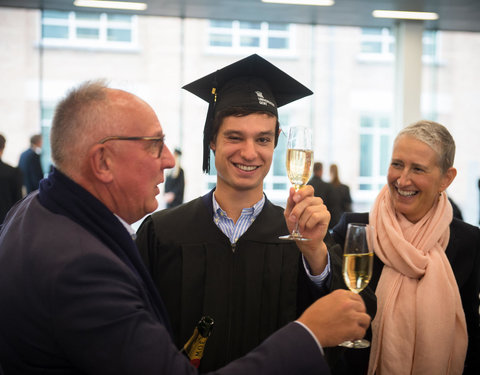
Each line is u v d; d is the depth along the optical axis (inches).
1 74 295.4
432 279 65.1
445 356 63.8
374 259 71.5
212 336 58.4
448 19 296.0
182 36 311.4
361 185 335.3
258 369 37.7
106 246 42.1
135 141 43.8
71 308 36.6
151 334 37.1
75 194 43.1
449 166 66.1
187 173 318.3
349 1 260.4
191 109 316.5
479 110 334.0
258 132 59.1
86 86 44.5
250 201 63.1
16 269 39.8
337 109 330.6
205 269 60.6
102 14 300.4
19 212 47.1
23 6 278.8
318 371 39.4
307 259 55.8
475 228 71.3
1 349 40.0
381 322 66.1
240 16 293.0
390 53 329.4
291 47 321.7
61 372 38.7
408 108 310.3
